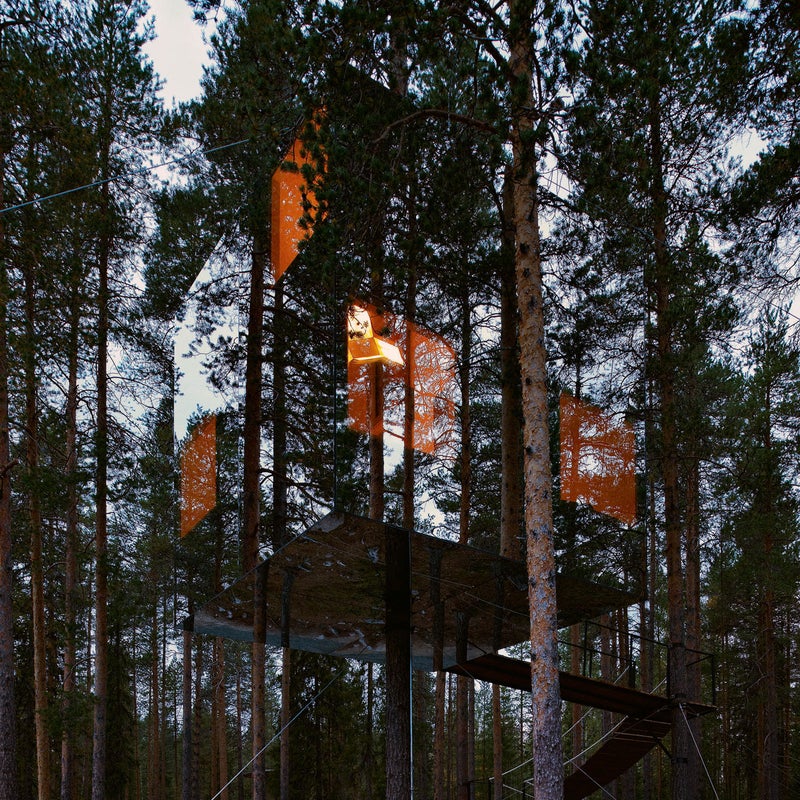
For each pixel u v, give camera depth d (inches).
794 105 384.8
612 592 369.1
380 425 307.1
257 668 512.7
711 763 1104.2
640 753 464.4
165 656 1179.9
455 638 404.8
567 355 395.5
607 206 349.7
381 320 312.5
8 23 510.6
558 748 262.7
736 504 780.6
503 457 335.9
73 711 586.2
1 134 506.0
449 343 330.6
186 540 447.2
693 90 436.8
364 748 940.6
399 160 313.9
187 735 901.8
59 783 972.6
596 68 273.4
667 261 472.7
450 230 334.3
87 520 904.3
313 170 288.7
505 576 335.9
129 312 613.9
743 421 765.9
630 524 381.4
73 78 556.1
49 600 783.1
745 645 984.3
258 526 364.8
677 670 428.8
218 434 393.7
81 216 547.5
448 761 1163.3
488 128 295.3
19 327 523.8
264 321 373.4
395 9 279.0
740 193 390.6
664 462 512.7
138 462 632.4
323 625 412.8
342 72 287.1
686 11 423.5
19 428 552.7
